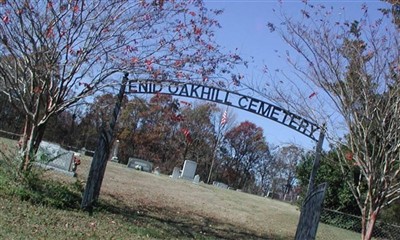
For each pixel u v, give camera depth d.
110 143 12.38
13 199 10.74
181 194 19.14
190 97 12.48
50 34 11.53
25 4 11.13
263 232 15.01
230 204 19.44
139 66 12.20
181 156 58.16
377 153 9.66
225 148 66.44
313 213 11.03
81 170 18.62
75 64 12.05
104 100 16.08
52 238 8.08
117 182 17.88
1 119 37.62
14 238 7.48
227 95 12.25
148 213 13.79
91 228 9.85
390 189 9.57
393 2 10.43
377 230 18.06
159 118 48.03
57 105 12.34
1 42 11.63
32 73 11.92
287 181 65.56
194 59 12.43
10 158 12.37
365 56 10.00
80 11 11.71
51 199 11.27
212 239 12.14
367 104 9.59
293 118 11.46
